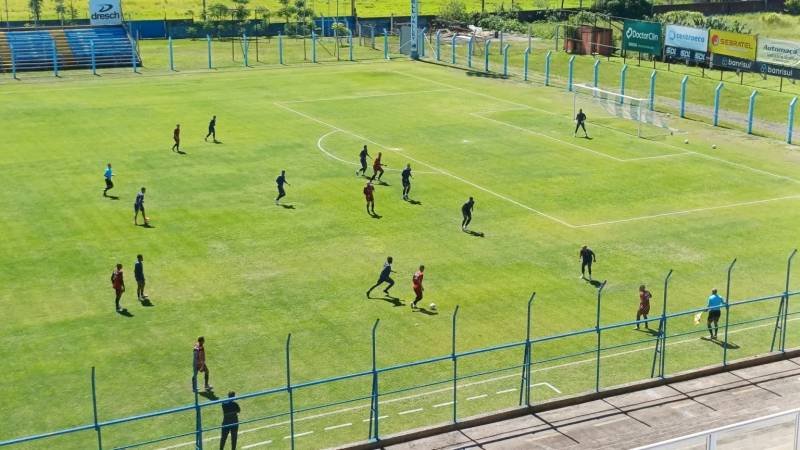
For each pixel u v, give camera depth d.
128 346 43.56
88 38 115.00
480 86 103.31
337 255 54.78
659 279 51.62
